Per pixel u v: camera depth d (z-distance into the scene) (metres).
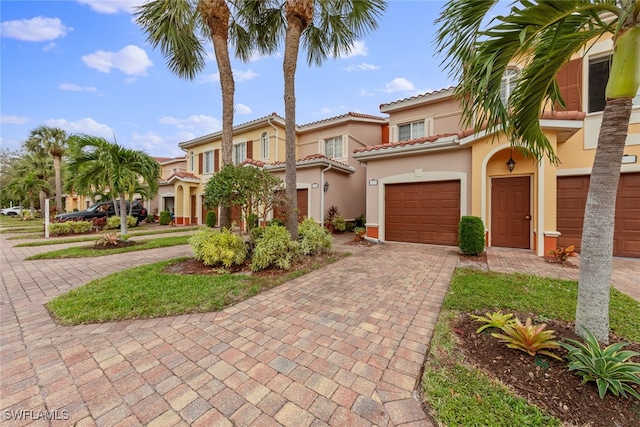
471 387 2.21
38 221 23.42
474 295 4.25
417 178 9.38
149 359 2.73
